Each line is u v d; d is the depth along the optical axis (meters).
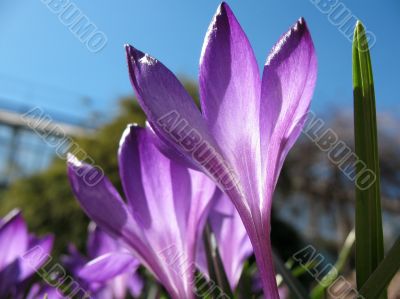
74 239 1.12
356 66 0.18
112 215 0.18
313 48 0.14
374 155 0.17
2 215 1.25
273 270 0.15
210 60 0.15
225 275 0.19
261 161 0.15
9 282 0.24
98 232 0.27
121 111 1.53
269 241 0.15
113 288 0.28
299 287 0.20
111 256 0.19
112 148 1.23
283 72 0.15
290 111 0.15
